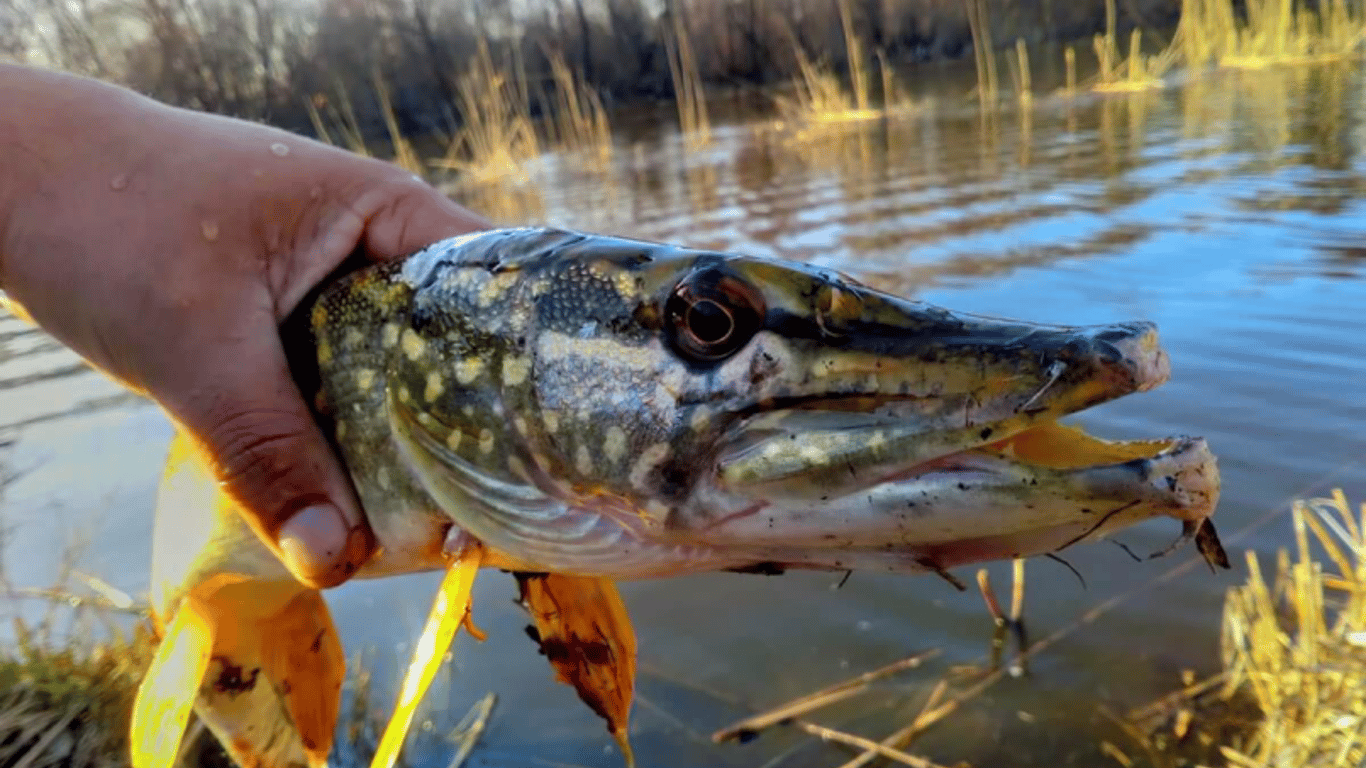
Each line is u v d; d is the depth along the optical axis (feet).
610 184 4.51
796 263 0.62
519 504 0.67
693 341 0.61
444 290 0.69
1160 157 3.58
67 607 1.38
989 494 0.55
